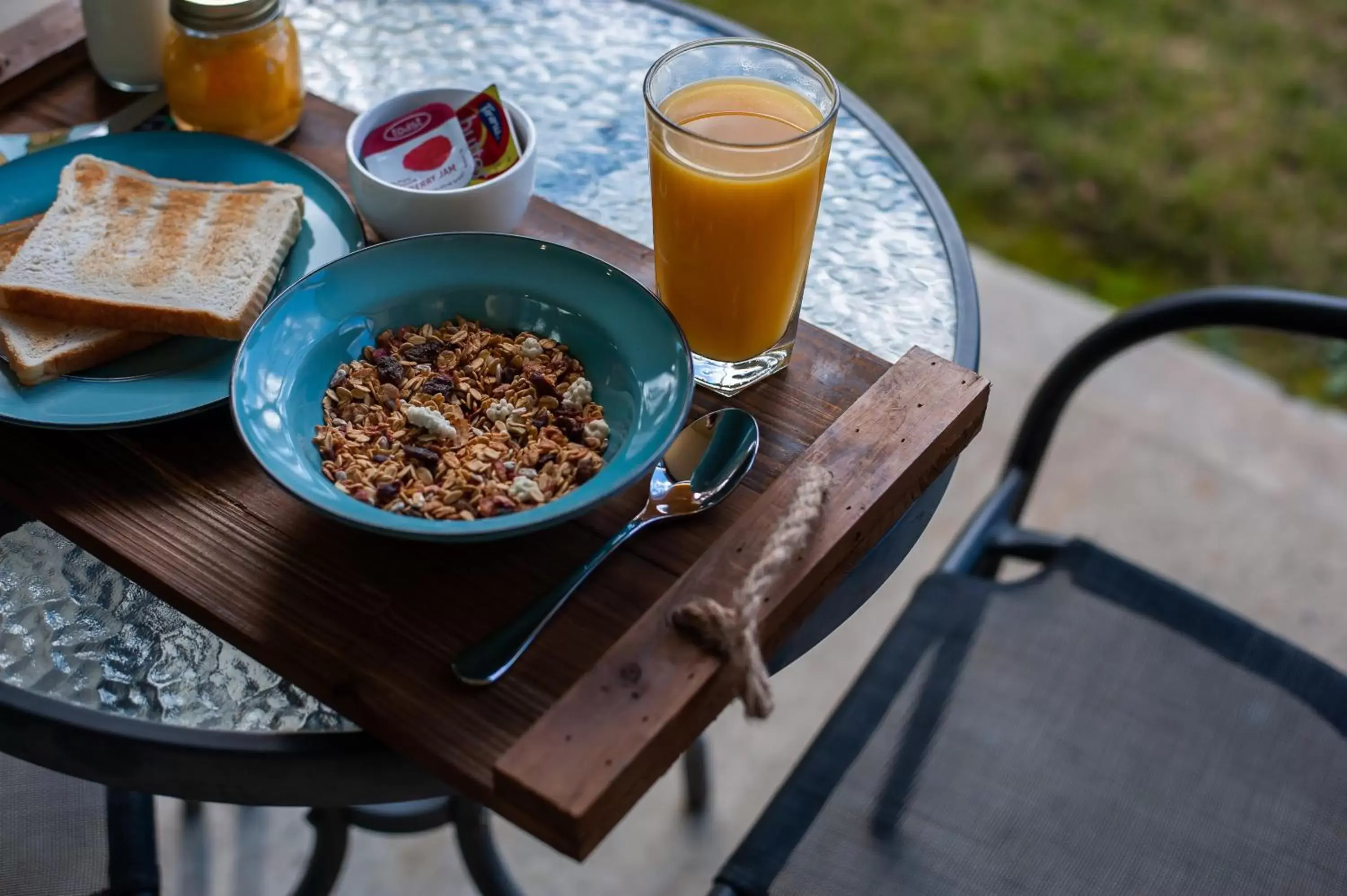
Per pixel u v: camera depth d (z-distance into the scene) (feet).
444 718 2.39
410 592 2.52
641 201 3.19
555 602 2.49
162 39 3.25
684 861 4.21
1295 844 2.91
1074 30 7.36
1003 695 3.10
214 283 2.84
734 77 2.78
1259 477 5.32
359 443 2.65
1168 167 6.56
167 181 3.02
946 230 3.21
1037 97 6.91
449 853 4.22
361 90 3.40
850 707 3.08
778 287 2.72
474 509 2.58
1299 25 7.47
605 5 3.66
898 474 2.61
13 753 2.49
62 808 2.95
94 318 2.76
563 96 3.42
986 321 5.83
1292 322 3.12
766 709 2.30
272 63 3.12
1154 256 6.16
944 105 6.83
